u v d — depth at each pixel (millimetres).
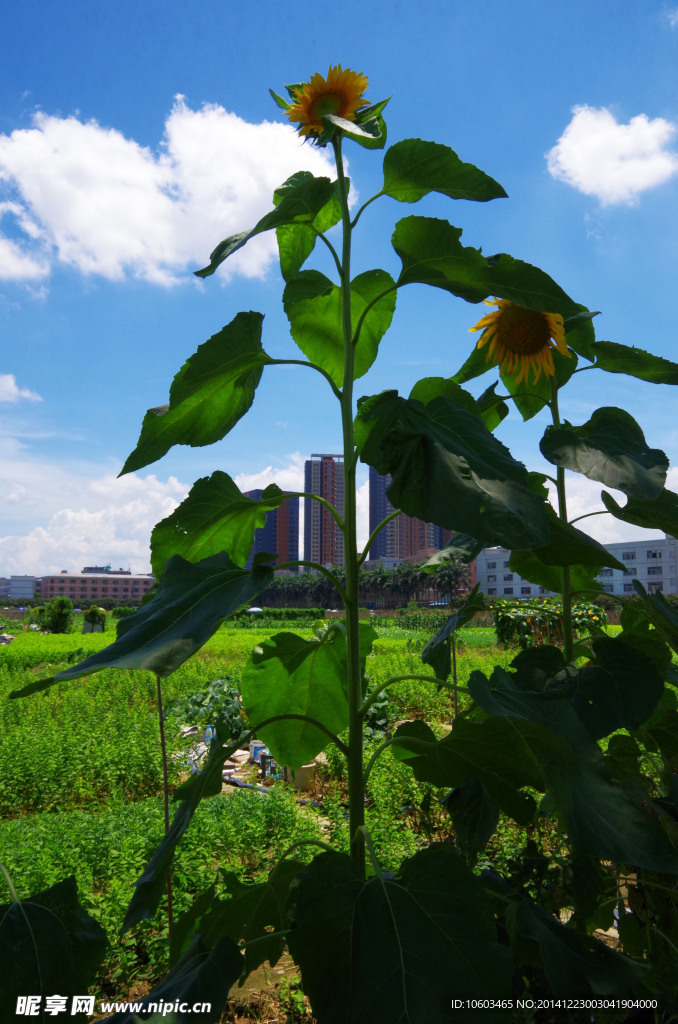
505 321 1896
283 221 1558
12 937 1182
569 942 1450
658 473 1485
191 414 1728
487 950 1147
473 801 1988
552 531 1459
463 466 1266
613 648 1693
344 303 1688
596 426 1728
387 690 12188
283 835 5477
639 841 1282
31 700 13023
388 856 4648
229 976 1318
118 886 4086
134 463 1746
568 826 1260
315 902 1255
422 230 1510
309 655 1925
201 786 1522
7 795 7652
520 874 1858
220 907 1669
